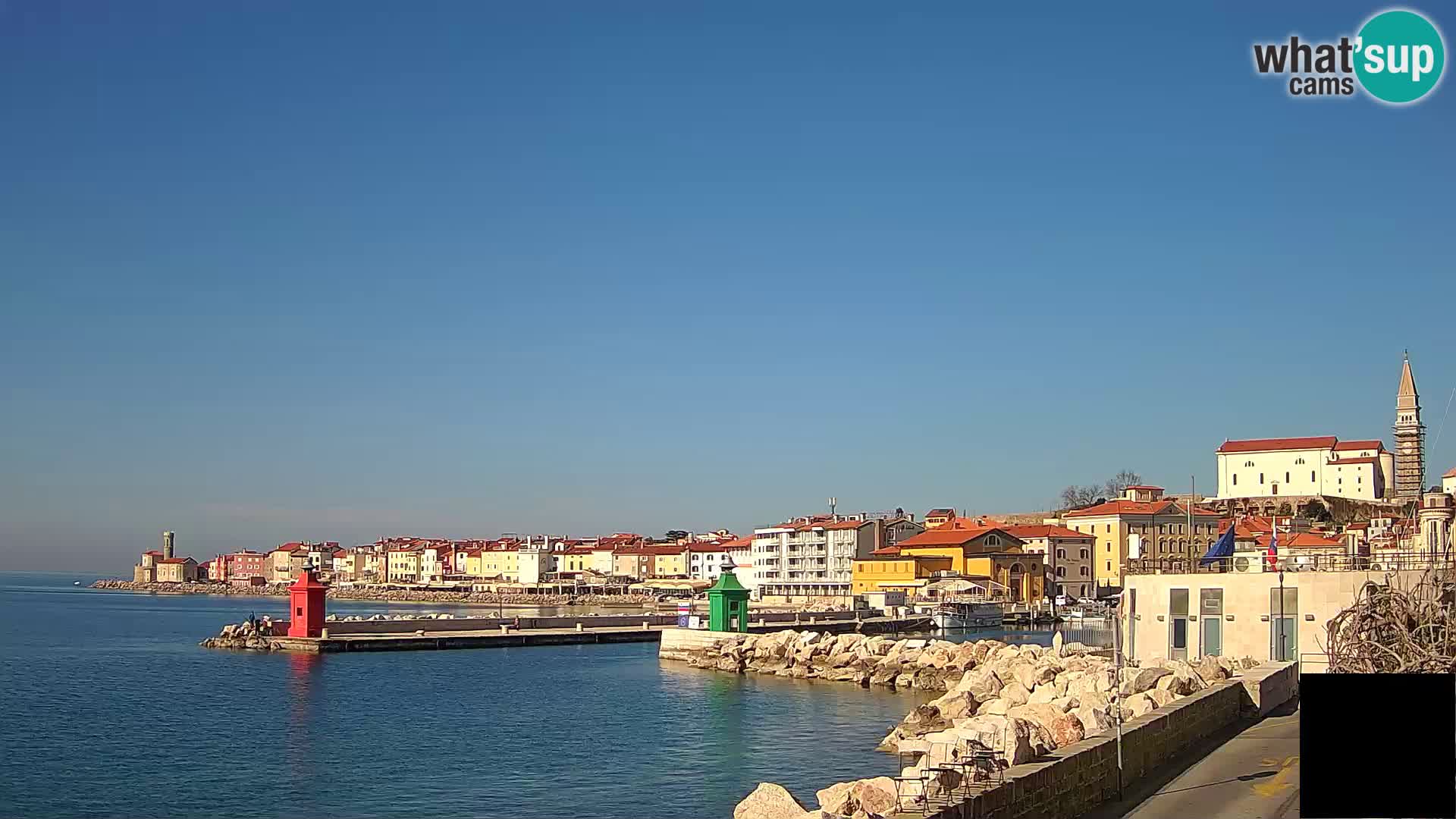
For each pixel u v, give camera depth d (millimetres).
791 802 36156
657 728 76562
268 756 66812
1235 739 47562
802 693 96812
